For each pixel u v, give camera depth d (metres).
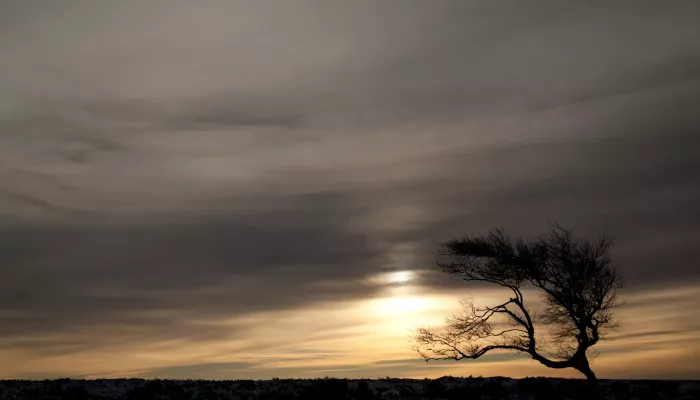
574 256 35.12
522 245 36.50
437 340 38.38
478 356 37.25
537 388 46.25
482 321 37.38
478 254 36.84
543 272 35.53
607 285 35.22
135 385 51.81
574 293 34.88
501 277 36.53
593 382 35.66
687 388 45.81
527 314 36.72
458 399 44.44
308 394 45.88
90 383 52.88
